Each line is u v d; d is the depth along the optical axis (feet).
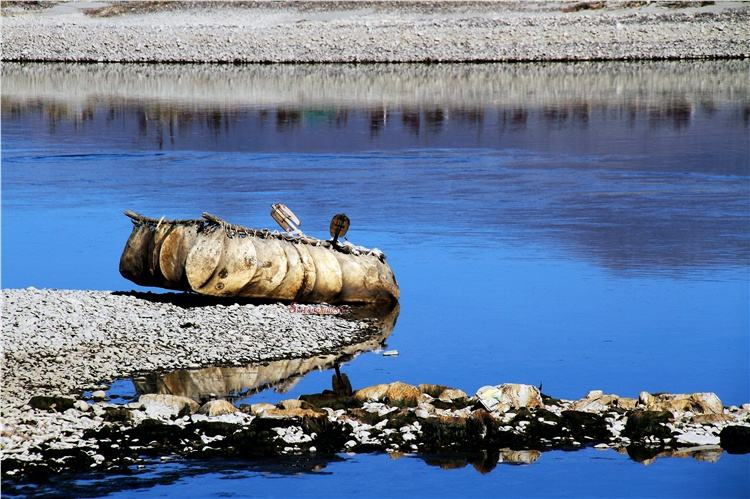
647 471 96.73
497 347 130.72
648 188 227.81
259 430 102.58
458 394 112.37
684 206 209.46
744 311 143.74
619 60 523.70
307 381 119.03
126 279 156.66
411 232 187.83
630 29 550.77
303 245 147.43
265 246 144.66
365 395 111.96
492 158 268.41
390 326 138.62
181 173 248.52
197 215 201.36
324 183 234.79
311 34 543.80
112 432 101.55
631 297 149.69
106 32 554.46
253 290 144.15
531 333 135.64
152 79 454.40
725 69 481.87
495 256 171.63
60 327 131.34
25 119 336.90
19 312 136.15
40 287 153.07
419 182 236.02
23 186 231.91
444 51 527.81
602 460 98.99
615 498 92.12
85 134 308.60
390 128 318.45
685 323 139.23
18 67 503.61
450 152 277.85
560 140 294.66
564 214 202.69
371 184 233.76
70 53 536.01
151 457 97.66
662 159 263.49
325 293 145.89
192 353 125.39
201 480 93.66
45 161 264.11
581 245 178.60
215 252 142.00
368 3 599.57
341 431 103.24
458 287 154.92
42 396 108.58
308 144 290.97
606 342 132.05
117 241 182.50
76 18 591.37
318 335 133.80
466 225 193.16
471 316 142.41
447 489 93.04
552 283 156.76
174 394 113.80
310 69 494.59
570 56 524.52
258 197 219.00
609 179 238.48
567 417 106.73
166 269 144.46
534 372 122.52
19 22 580.30
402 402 110.11
